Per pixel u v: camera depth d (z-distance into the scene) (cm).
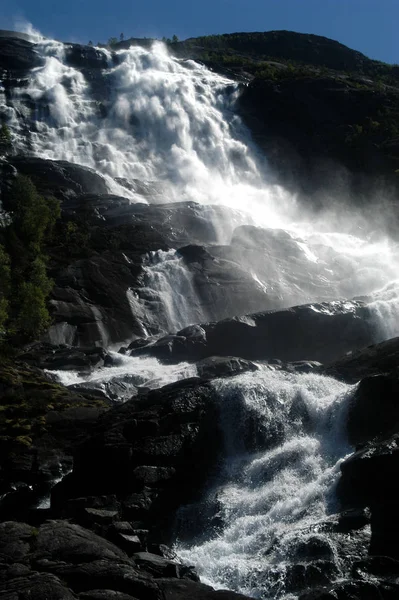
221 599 1850
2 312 4134
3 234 5300
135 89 9125
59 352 4269
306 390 2895
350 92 9069
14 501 3016
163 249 5766
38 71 9175
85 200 6544
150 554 2103
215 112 9044
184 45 11788
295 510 2392
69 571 1881
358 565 1986
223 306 5206
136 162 8194
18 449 3141
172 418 2831
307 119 8906
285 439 2820
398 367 2836
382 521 2142
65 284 5019
